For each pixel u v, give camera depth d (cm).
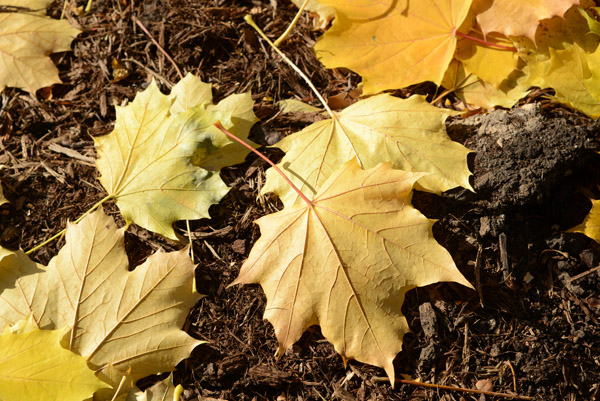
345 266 77
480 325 78
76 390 75
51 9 90
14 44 88
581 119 82
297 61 87
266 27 88
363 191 77
